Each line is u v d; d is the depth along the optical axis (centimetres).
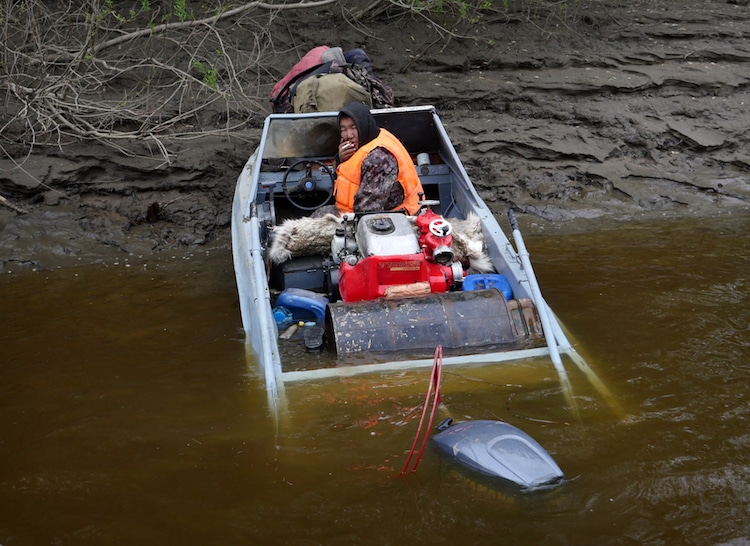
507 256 525
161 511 320
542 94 974
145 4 802
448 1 988
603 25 1115
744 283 579
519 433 345
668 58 1041
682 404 389
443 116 951
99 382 452
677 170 883
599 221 788
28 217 758
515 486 320
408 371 418
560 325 491
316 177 648
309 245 543
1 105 881
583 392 401
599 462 339
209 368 466
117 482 343
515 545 291
